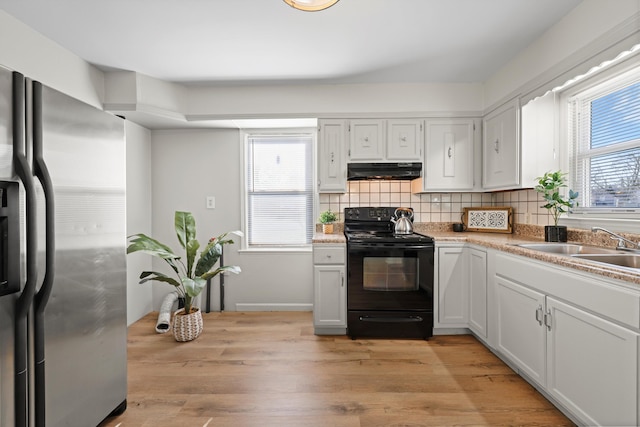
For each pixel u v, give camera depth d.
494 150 2.85
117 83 2.75
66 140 1.33
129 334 2.82
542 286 1.77
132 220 3.13
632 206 1.95
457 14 1.98
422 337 2.72
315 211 3.48
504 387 1.97
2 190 1.08
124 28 2.10
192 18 1.99
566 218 2.38
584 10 1.86
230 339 2.70
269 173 3.52
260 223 3.54
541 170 2.48
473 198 3.38
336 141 3.08
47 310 1.25
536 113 2.47
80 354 1.43
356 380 2.06
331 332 2.81
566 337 1.60
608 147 2.11
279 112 3.09
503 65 2.70
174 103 3.01
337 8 1.90
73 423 1.39
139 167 3.25
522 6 1.91
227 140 3.47
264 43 2.30
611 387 1.34
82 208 1.43
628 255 1.75
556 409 1.75
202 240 3.50
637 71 1.90
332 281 2.76
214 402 1.83
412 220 3.21
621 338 1.29
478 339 2.69
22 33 2.01
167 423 1.66
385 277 2.71
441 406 1.79
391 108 3.08
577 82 2.27
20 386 1.14
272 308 3.48
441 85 3.07
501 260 2.20
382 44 2.33
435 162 3.07
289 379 2.07
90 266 1.48
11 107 1.11
